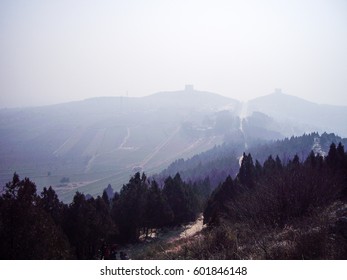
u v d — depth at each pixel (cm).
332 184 2191
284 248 955
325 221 1228
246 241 1313
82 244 2206
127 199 3316
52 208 2370
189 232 3362
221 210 2945
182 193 4100
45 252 1091
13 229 1091
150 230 3906
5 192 1180
